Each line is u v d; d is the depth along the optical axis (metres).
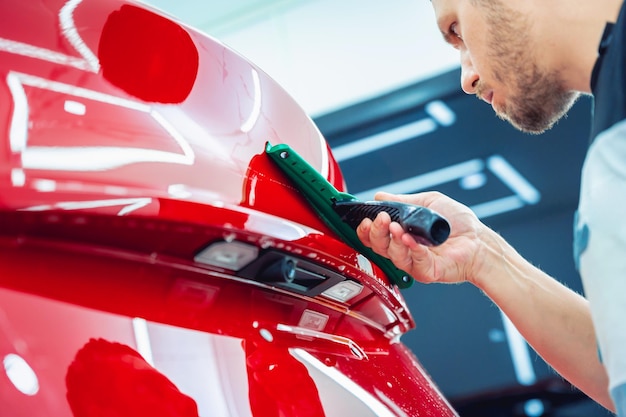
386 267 0.77
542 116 0.78
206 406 0.49
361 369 0.65
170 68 0.58
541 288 0.92
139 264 0.51
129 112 0.53
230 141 0.60
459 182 4.47
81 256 0.49
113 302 0.49
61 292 0.47
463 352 4.76
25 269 0.46
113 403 0.45
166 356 0.49
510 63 0.74
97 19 0.55
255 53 4.93
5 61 0.49
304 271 0.62
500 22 0.72
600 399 0.91
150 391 0.47
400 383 0.71
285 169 0.65
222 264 0.55
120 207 0.49
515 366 4.64
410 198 0.93
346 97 4.54
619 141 0.55
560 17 0.68
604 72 0.59
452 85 4.04
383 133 4.30
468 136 4.18
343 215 0.69
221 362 0.52
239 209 0.56
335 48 4.66
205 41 0.63
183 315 0.52
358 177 4.56
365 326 0.74
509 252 0.93
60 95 0.50
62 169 0.48
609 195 0.54
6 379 0.42
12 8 0.51
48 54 0.51
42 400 0.43
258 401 0.52
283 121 0.68
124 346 0.48
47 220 0.47
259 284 0.59
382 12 4.49
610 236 0.52
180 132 0.56
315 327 0.65
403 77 4.39
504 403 2.41
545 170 4.29
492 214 4.61
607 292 0.51
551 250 4.59
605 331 0.51
